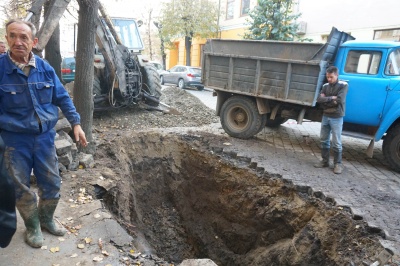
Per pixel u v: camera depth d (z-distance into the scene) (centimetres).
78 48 530
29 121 280
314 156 644
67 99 307
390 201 448
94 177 468
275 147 692
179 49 2919
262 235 512
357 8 1334
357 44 604
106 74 808
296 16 1386
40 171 303
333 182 508
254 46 668
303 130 872
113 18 957
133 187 588
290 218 472
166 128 799
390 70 581
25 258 295
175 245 588
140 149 660
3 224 208
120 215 461
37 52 504
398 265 308
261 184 532
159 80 940
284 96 642
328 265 373
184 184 663
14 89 273
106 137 664
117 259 311
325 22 1470
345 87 524
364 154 684
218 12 2342
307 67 606
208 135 741
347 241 372
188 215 641
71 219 363
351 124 641
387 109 581
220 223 593
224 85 727
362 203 436
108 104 846
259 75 667
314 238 412
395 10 1193
